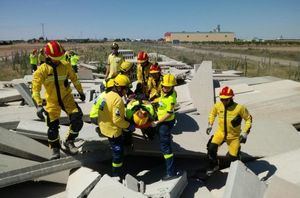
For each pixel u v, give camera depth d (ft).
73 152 20.49
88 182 17.83
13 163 19.11
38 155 20.77
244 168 18.49
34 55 75.46
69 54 64.80
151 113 19.48
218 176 21.49
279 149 23.77
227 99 19.38
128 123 18.34
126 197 15.75
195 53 177.99
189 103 34.73
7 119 29.09
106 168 20.90
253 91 42.37
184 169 21.74
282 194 15.85
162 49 219.82
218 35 468.34
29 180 19.69
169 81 18.53
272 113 32.89
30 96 39.01
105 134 18.42
